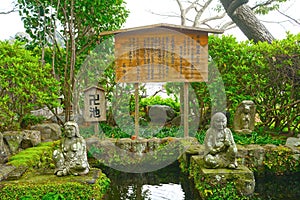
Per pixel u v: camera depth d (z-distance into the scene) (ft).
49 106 26.89
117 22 30.45
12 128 23.63
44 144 23.11
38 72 23.06
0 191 14.85
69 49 28.89
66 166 16.80
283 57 26.55
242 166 18.28
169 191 19.51
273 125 29.71
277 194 18.34
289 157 21.79
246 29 35.91
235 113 26.30
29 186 15.07
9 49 23.15
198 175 18.39
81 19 28.99
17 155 19.53
